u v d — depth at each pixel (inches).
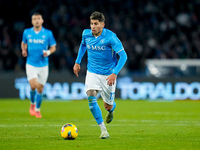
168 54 3336.6
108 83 985.5
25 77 2635.3
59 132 1099.9
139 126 1279.5
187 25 3846.0
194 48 3521.2
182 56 3420.3
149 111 1916.8
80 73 2883.9
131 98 2760.8
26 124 1290.6
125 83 2760.8
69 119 1494.8
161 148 844.0
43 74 1566.2
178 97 2780.5
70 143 904.9
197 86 2795.3
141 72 2938.0
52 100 2586.1
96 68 1035.9
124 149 831.1
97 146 865.5
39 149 828.0
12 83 2625.5
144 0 3939.5
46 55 1523.1
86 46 1045.8
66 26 3499.0
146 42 3449.8
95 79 1031.6
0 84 2613.2
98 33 1015.0
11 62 2940.5
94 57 1034.1
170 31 3737.7
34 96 1589.6
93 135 1050.1
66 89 2647.6
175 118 1587.1
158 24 3777.1
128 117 1622.8
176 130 1173.1
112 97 1073.5
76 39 3408.0
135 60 3213.6
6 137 997.8
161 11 3922.2
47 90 2620.6
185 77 2797.7
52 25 3324.3
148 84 2770.7
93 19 977.5
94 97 1009.5
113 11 3836.1
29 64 1561.3
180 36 3671.3
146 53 3312.0
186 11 3954.2
